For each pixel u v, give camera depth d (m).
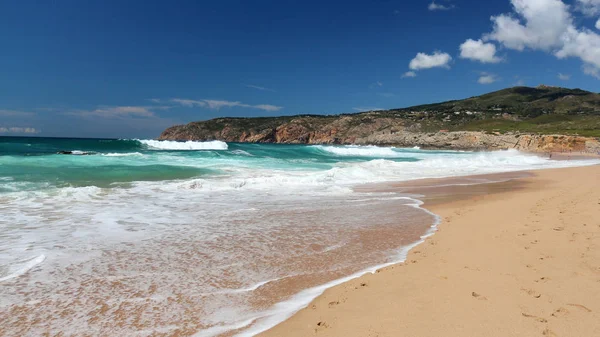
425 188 16.14
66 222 8.66
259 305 4.59
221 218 9.55
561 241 6.49
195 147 46.91
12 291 4.85
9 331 3.84
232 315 4.30
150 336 3.80
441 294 4.48
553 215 8.93
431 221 9.65
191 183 14.34
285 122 163.88
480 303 4.11
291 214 10.23
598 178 19.36
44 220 8.78
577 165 32.62
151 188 13.80
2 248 6.63
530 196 12.96
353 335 3.57
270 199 12.59
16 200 10.82
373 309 4.21
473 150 80.25
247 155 32.97
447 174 22.91
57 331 3.87
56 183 13.74
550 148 66.56
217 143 48.44
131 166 19.16
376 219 9.79
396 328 3.64
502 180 19.73
